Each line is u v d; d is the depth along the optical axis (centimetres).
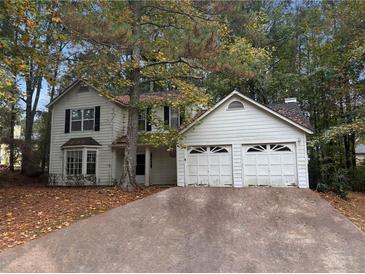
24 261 596
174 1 1274
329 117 2225
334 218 897
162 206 1020
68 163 1950
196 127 1645
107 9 1198
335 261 596
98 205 1043
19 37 1115
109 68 1326
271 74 2308
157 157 2000
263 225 831
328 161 1725
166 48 1175
